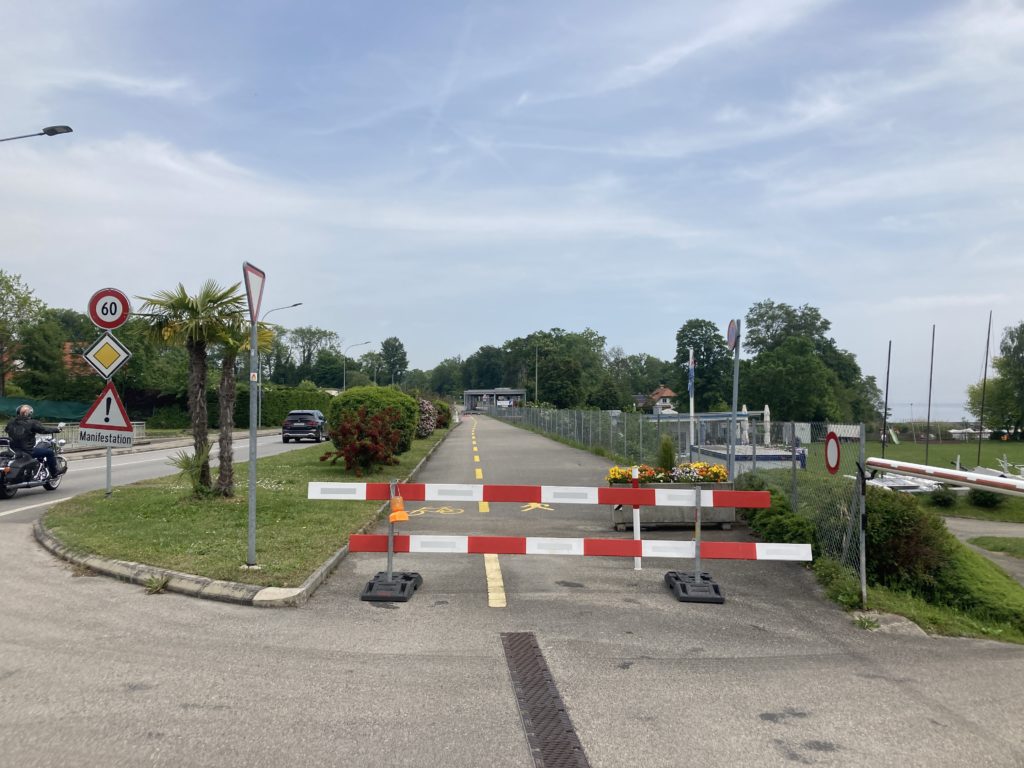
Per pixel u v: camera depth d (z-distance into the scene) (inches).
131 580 283.3
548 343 4992.6
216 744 153.8
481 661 207.8
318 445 1218.0
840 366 3425.2
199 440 464.1
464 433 1871.3
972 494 965.8
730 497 291.6
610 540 292.7
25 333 1996.8
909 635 247.3
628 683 194.5
